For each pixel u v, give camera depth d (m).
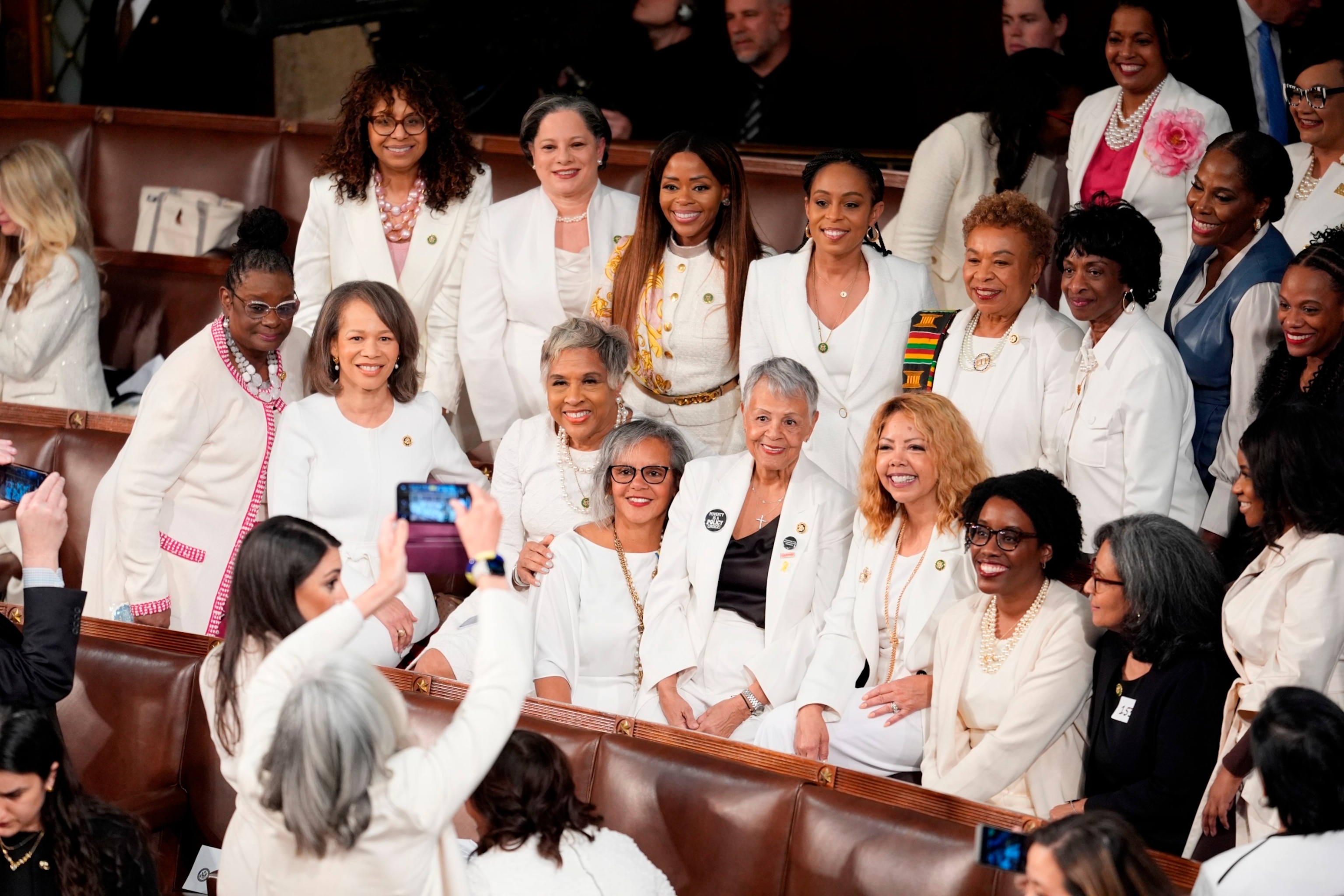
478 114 17.20
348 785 5.66
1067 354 10.02
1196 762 7.94
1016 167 12.93
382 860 5.84
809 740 9.32
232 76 17.75
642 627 10.29
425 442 11.00
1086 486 9.70
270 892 6.13
